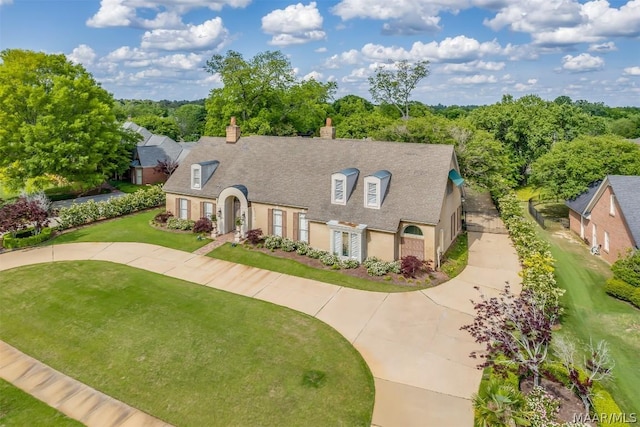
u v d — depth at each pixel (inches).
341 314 770.8
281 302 820.6
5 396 557.3
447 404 535.2
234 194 1170.6
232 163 1300.4
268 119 2319.1
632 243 937.5
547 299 716.0
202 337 690.8
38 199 1381.6
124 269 981.2
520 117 2187.5
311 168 1169.4
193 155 1387.8
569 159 1400.1
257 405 533.3
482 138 1480.1
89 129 1683.1
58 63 1748.3
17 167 1587.1
